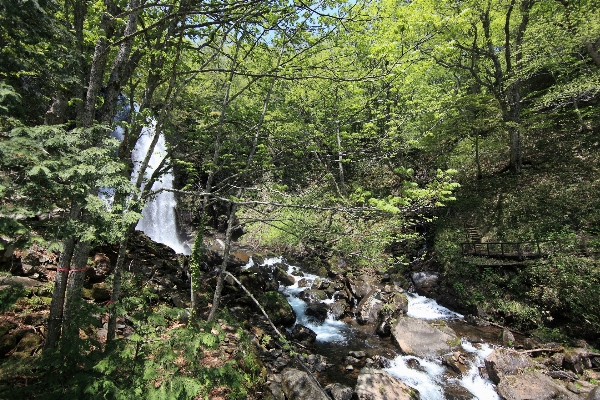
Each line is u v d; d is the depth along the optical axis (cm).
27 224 341
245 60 796
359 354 891
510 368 773
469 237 1431
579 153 1573
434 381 786
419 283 1330
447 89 1720
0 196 280
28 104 439
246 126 820
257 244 1848
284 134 863
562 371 780
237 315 902
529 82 2012
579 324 939
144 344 443
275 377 688
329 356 891
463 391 752
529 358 808
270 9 560
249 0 524
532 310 1030
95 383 364
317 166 952
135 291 741
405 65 566
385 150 805
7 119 330
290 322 1039
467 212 1608
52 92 493
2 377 381
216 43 727
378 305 1148
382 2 703
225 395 556
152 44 721
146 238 1184
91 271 736
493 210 1535
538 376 741
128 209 432
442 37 1239
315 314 1129
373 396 675
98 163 374
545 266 1093
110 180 358
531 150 1783
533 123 1650
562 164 1569
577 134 1677
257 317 959
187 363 533
